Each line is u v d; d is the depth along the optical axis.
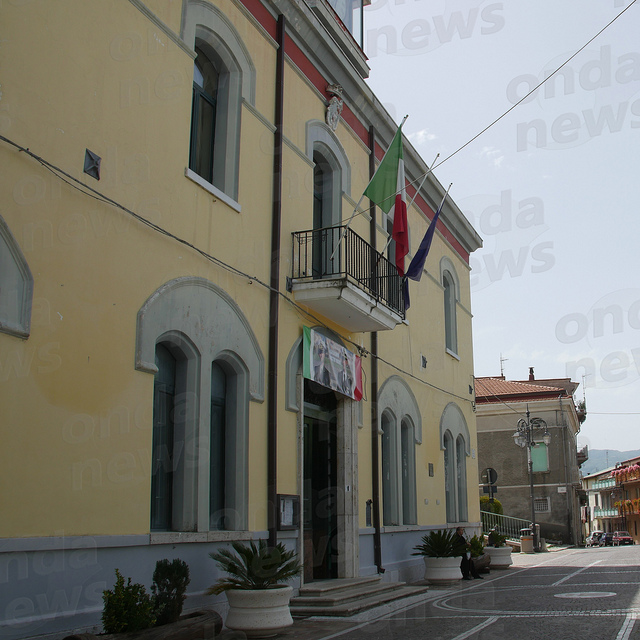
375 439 14.30
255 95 11.00
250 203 10.60
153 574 7.33
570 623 8.93
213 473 9.66
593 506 85.06
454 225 21.27
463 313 21.91
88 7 7.76
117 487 7.47
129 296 7.95
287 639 8.14
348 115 14.40
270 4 11.62
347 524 12.69
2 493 6.24
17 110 6.77
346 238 12.73
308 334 11.69
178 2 9.30
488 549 19.52
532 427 33.00
